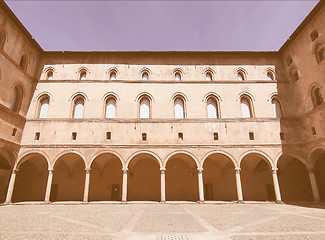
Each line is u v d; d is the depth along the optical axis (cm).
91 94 2691
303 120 2483
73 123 2519
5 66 2189
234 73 2875
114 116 2661
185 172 2864
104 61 2900
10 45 2280
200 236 917
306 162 2384
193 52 2903
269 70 2881
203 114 2638
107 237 906
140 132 2509
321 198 2681
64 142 2438
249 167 2892
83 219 1342
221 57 2964
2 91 2144
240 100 2723
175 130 2525
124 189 2309
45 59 2873
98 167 2828
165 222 1234
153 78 2828
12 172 2284
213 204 2255
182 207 1994
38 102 2634
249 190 2812
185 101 2698
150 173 2845
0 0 2052
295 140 2478
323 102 2169
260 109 2658
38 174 2800
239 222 1220
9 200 2212
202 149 2444
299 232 969
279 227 1077
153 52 2902
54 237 898
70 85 2719
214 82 2786
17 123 2364
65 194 2736
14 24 2327
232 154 2430
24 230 1027
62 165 2842
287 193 2783
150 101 2708
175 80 2833
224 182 2856
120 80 2764
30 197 2719
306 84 2444
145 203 2320
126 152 2423
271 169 2383
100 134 2483
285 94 2716
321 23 2219
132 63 2905
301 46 2522
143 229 1058
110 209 1853
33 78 2694
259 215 1476
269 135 2497
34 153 2394
